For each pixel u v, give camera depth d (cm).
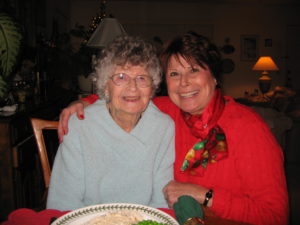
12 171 184
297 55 740
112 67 100
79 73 388
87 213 75
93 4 661
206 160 107
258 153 98
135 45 100
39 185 235
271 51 737
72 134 103
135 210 77
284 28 732
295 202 236
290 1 681
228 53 732
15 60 146
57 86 385
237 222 77
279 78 743
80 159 103
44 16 403
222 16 719
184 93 106
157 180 112
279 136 275
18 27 146
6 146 179
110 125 105
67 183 100
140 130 109
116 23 328
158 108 129
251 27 729
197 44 102
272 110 286
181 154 115
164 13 702
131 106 101
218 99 112
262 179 96
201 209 76
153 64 103
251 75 741
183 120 119
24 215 77
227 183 105
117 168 107
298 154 331
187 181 111
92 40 329
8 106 196
